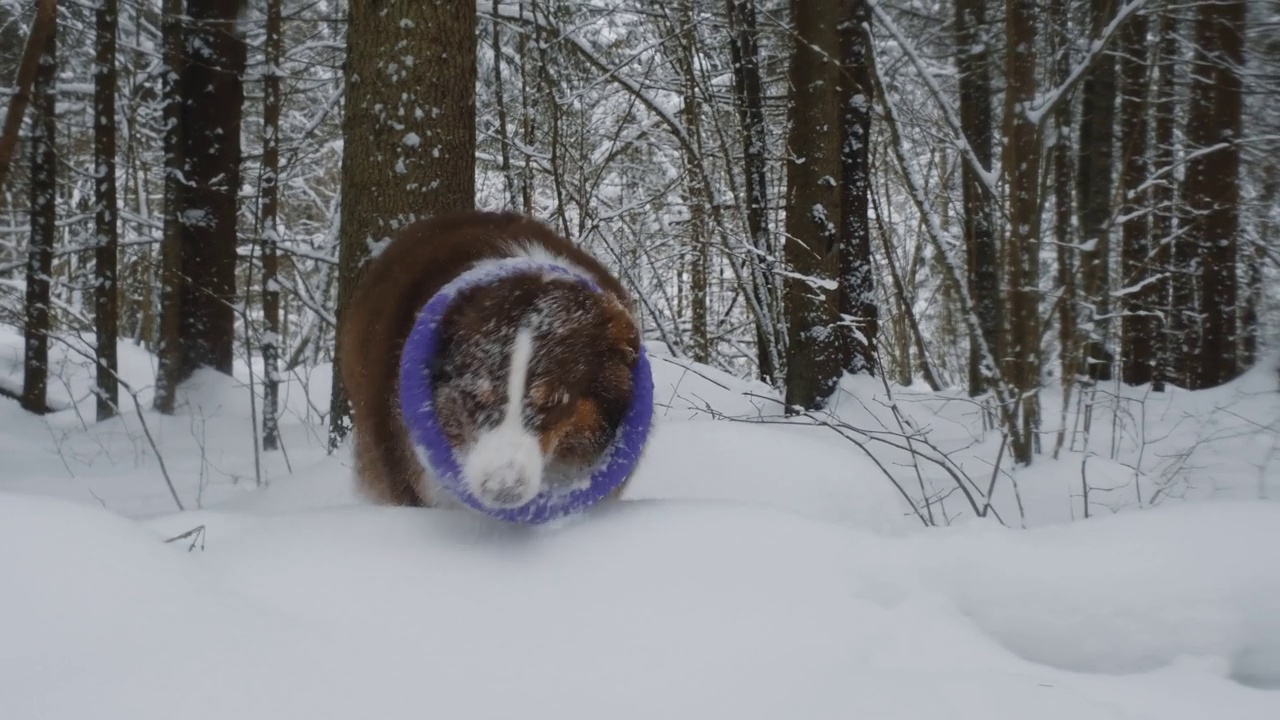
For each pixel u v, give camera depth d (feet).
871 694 7.88
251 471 24.72
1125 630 10.20
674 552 10.10
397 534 10.27
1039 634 10.38
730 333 54.08
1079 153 41.75
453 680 7.94
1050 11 24.93
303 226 67.21
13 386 40.60
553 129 35.04
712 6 46.09
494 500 9.48
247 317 24.61
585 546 10.16
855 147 36.04
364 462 13.69
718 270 55.67
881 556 10.79
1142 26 39.01
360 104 20.68
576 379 10.75
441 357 10.57
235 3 36.70
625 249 42.04
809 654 8.69
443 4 20.51
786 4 44.68
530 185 39.99
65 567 8.48
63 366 39.27
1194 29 41.81
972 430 28.73
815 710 7.70
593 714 7.69
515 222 14.76
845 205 36.22
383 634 8.53
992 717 7.60
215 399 34.83
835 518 16.30
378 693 7.57
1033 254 21.67
